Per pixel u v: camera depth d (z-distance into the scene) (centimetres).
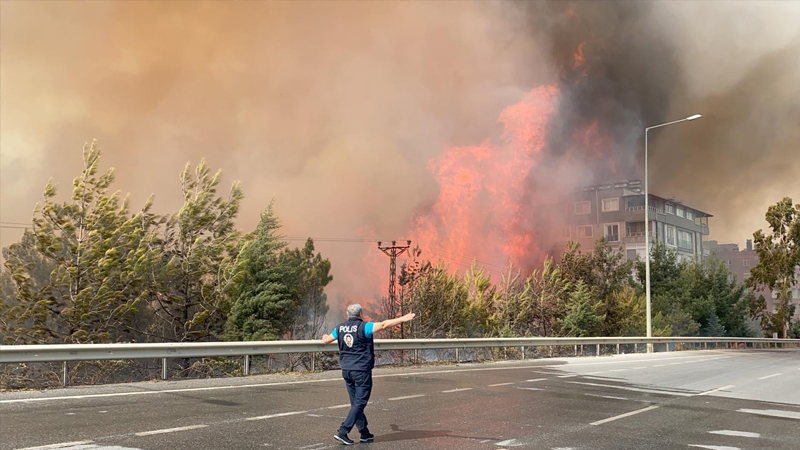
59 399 970
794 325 6494
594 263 4059
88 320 2091
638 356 2764
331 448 682
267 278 2288
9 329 2066
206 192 2483
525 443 745
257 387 1188
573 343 2553
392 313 2675
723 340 4075
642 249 6669
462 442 737
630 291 4069
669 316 4488
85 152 2314
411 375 1532
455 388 1277
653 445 762
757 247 6462
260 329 2166
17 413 841
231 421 815
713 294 5300
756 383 1619
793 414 1085
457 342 2002
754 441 814
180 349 1286
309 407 953
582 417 959
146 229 2420
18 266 2191
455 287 2786
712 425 932
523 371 1748
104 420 799
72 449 636
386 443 719
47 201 2217
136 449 642
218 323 2355
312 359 1571
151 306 2327
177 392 1085
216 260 2388
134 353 1210
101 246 2175
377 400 1073
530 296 3350
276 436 729
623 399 1204
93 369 1878
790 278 6359
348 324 728
